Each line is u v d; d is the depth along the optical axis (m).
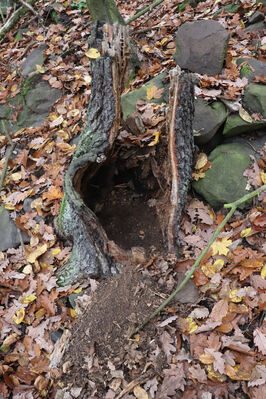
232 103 3.01
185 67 3.39
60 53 4.70
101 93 2.52
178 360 2.18
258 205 2.72
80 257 2.67
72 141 3.69
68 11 5.33
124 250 2.61
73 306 2.59
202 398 2.01
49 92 4.31
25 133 4.09
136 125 2.88
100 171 3.05
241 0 4.11
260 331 2.15
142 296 2.43
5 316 2.66
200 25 3.34
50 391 2.27
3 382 2.37
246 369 2.05
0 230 3.23
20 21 5.82
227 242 2.55
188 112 2.54
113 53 2.47
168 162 2.62
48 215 3.23
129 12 5.11
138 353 2.22
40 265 2.93
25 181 3.57
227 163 2.89
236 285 2.39
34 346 2.48
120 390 2.12
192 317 2.31
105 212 3.09
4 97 4.46
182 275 2.51
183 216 2.81
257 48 3.58
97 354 2.27
